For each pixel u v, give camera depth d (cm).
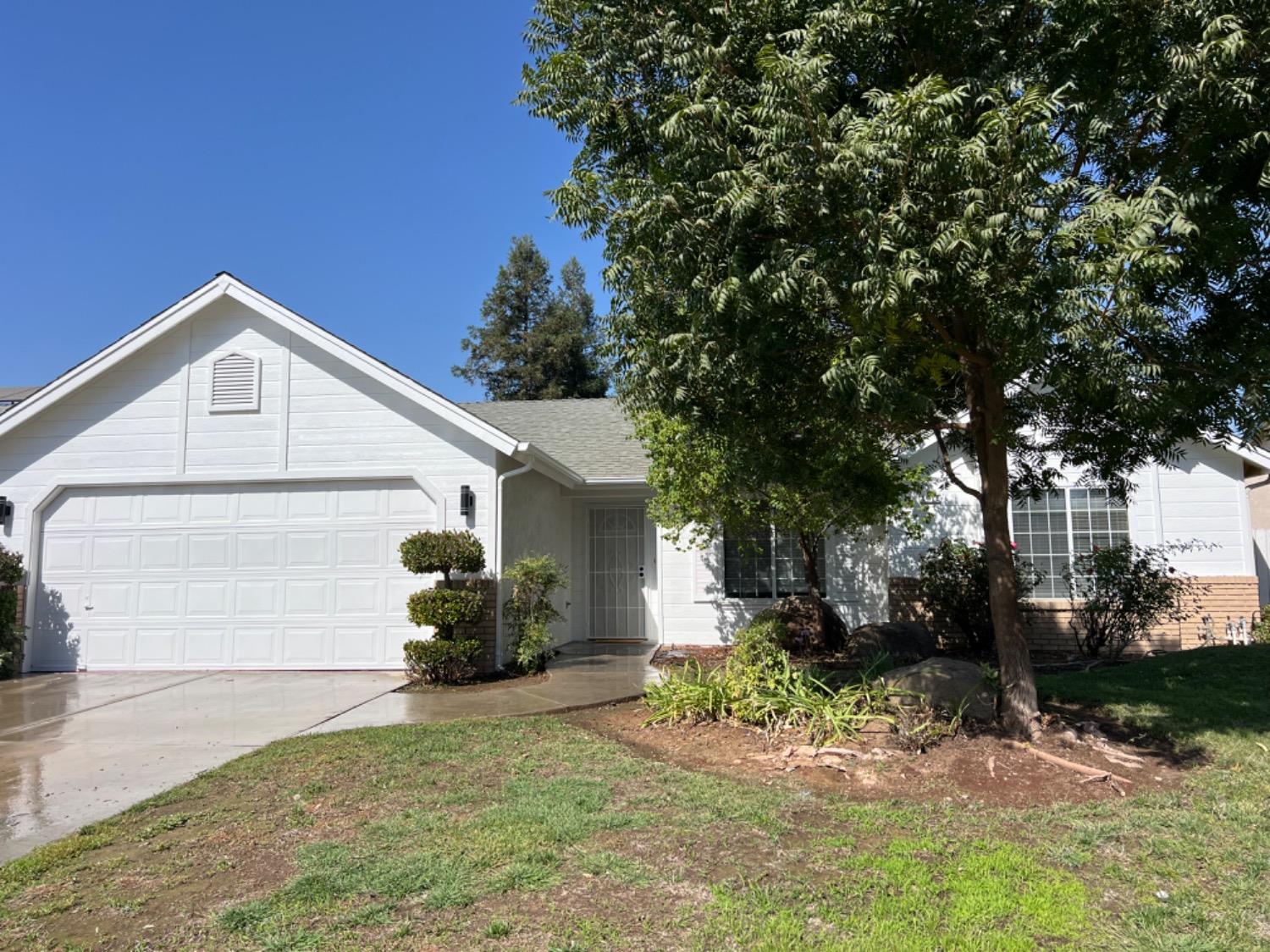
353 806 507
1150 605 1068
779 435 600
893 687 675
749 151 500
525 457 1114
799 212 478
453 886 385
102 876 411
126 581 1149
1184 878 404
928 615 1265
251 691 956
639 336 583
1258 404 497
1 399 1748
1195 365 530
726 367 514
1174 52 454
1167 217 438
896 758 580
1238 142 472
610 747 644
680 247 504
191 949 335
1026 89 516
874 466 794
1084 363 488
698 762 608
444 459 1124
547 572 1081
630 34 565
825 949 328
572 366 4266
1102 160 555
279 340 1162
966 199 442
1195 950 332
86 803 532
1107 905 375
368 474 1130
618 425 1648
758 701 674
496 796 519
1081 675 895
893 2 512
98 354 1151
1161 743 641
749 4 525
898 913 361
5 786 570
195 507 1156
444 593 991
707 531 1266
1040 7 527
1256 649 969
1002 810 495
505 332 4394
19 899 385
